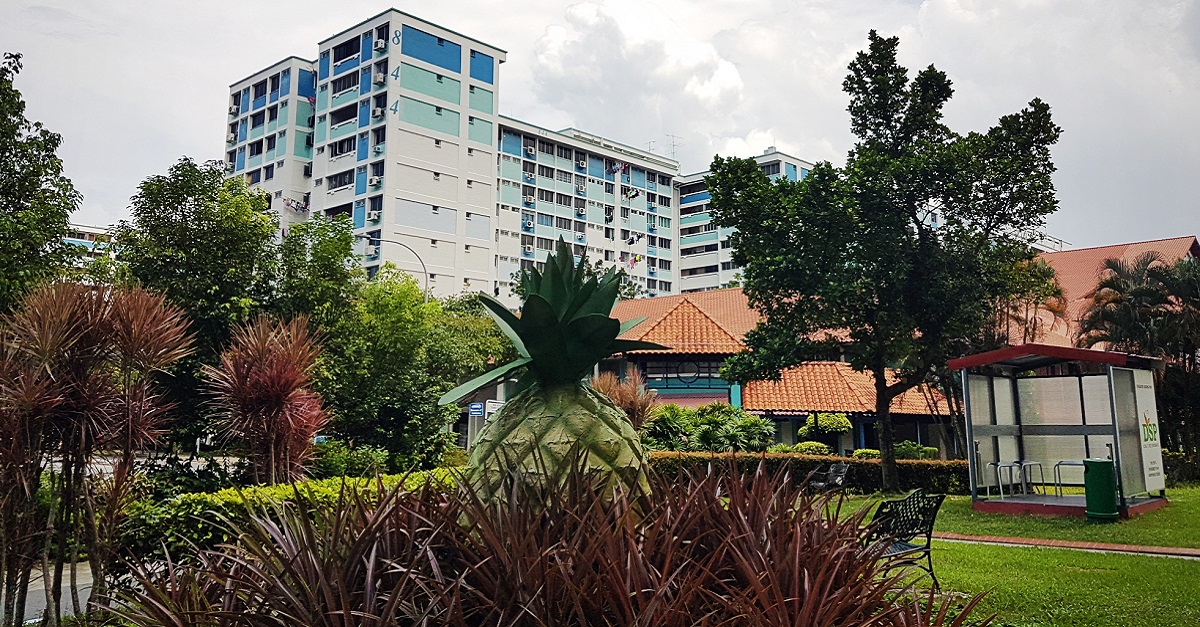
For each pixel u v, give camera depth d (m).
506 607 2.36
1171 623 6.89
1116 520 13.23
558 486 2.89
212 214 14.16
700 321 28.78
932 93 19.55
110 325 6.64
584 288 3.51
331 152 54.81
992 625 6.69
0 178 14.09
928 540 8.26
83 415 6.48
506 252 60.28
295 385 9.94
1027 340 26.70
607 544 2.46
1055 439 16.28
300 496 3.21
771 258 18.69
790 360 19.31
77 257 14.55
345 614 2.25
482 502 3.11
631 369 20.81
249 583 2.58
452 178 54.12
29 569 6.53
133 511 7.61
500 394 28.03
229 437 10.31
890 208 17.83
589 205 66.19
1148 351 25.06
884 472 19.30
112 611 2.81
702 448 18.75
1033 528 12.81
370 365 16.77
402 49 52.34
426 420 17.36
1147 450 15.30
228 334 13.70
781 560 2.67
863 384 28.61
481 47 56.41
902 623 2.64
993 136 18.05
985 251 18.50
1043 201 17.64
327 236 15.99
